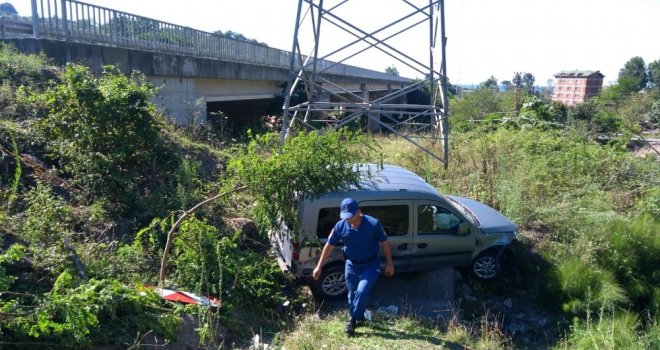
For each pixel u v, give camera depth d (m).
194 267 5.23
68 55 9.54
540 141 12.03
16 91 7.49
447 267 6.65
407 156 11.35
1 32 10.41
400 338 5.09
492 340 5.36
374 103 10.29
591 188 9.20
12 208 5.20
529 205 8.66
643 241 7.25
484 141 12.05
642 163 10.80
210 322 4.59
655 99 41.34
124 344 3.96
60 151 6.33
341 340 4.90
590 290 6.27
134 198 6.41
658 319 6.28
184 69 13.26
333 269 5.94
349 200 4.97
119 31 11.52
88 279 4.43
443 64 10.53
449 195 8.35
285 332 5.26
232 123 16.97
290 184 5.54
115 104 6.59
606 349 5.25
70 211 5.58
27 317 3.47
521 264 7.17
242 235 6.68
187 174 7.15
